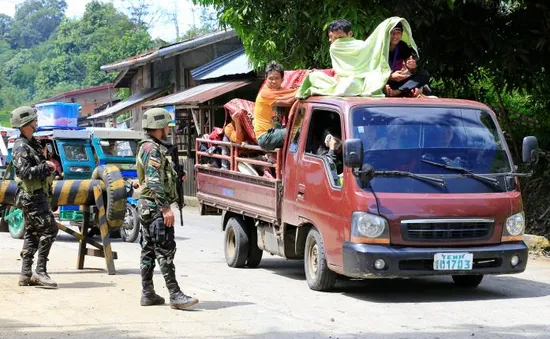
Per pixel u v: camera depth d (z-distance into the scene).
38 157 9.26
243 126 11.21
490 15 14.48
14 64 89.25
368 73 9.66
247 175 11.00
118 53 58.91
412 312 8.12
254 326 7.34
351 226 8.58
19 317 7.62
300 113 9.98
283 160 10.20
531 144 8.97
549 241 13.10
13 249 13.64
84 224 10.88
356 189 8.59
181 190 8.23
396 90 9.80
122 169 15.99
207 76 26.09
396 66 10.19
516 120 18.16
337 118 9.38
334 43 9.98
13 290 9.12
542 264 11.80
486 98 17.78
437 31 14.48
